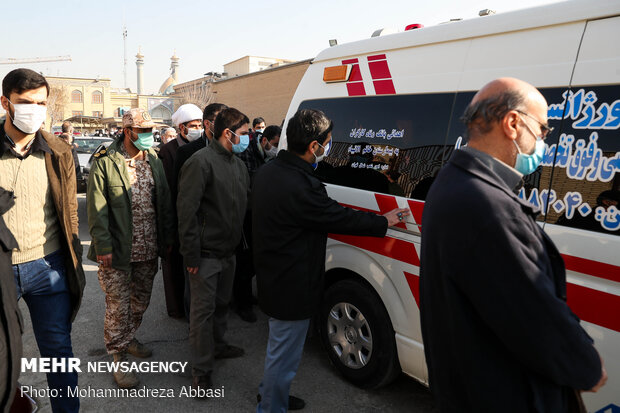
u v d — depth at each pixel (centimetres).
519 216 113
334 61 316
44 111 210
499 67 215
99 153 281
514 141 126
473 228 112
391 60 272
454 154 130
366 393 291
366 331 284
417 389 298
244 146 287
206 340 285
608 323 172
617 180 172
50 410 270
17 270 216
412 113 254
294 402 272
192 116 388
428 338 133
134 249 302
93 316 409
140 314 324
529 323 107
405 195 251
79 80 6512
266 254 225
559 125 190
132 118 282
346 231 225
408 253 247
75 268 236
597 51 182
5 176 211
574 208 183
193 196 270
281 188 218
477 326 117
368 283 286
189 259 273
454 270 116
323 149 226
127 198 288
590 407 179
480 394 117
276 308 225
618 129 172
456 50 238
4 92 203
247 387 300
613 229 172
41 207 223
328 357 323
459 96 231
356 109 293
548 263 117
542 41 202
